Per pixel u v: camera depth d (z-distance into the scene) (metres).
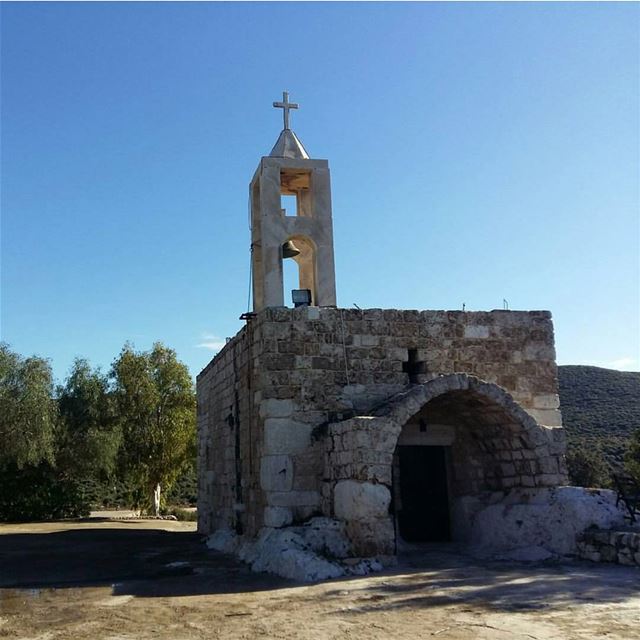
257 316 16.17
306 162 17.59
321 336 15.70
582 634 7.59
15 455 31.44
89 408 37.09
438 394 13.91
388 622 8.48
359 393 15.67
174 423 38.75
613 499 13.85
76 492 36.16
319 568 12.09
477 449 16.41
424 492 16.80
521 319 17.16
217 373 21.28
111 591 11.55
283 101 18.47
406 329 16.30
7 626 9.02
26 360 33.38
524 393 16.77
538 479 14.65
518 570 12.12
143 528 28.33
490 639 7.48
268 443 14.91
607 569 11.91
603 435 51.66
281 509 14.58
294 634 8.07
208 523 22.08
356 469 13.23
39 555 17.45
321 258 17.08
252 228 18.19
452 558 13.93
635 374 66.50
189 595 10.91
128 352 39.56
